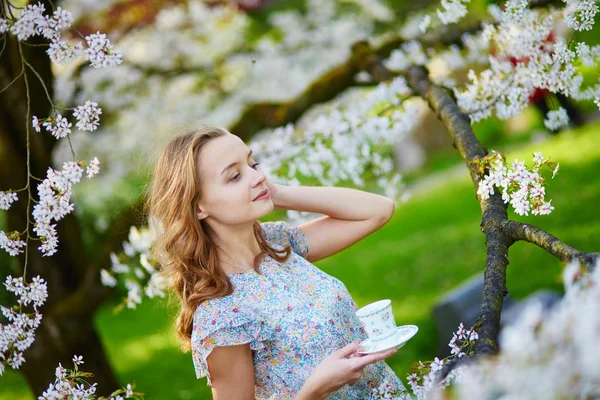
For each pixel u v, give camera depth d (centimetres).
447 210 933
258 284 226
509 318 477
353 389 229
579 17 272
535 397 128
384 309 204
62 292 454
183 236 226
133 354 761
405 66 409
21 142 424
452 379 179
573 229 660
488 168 226
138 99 690
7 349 236
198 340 217
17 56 395
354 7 705
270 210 226
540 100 844
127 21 661
